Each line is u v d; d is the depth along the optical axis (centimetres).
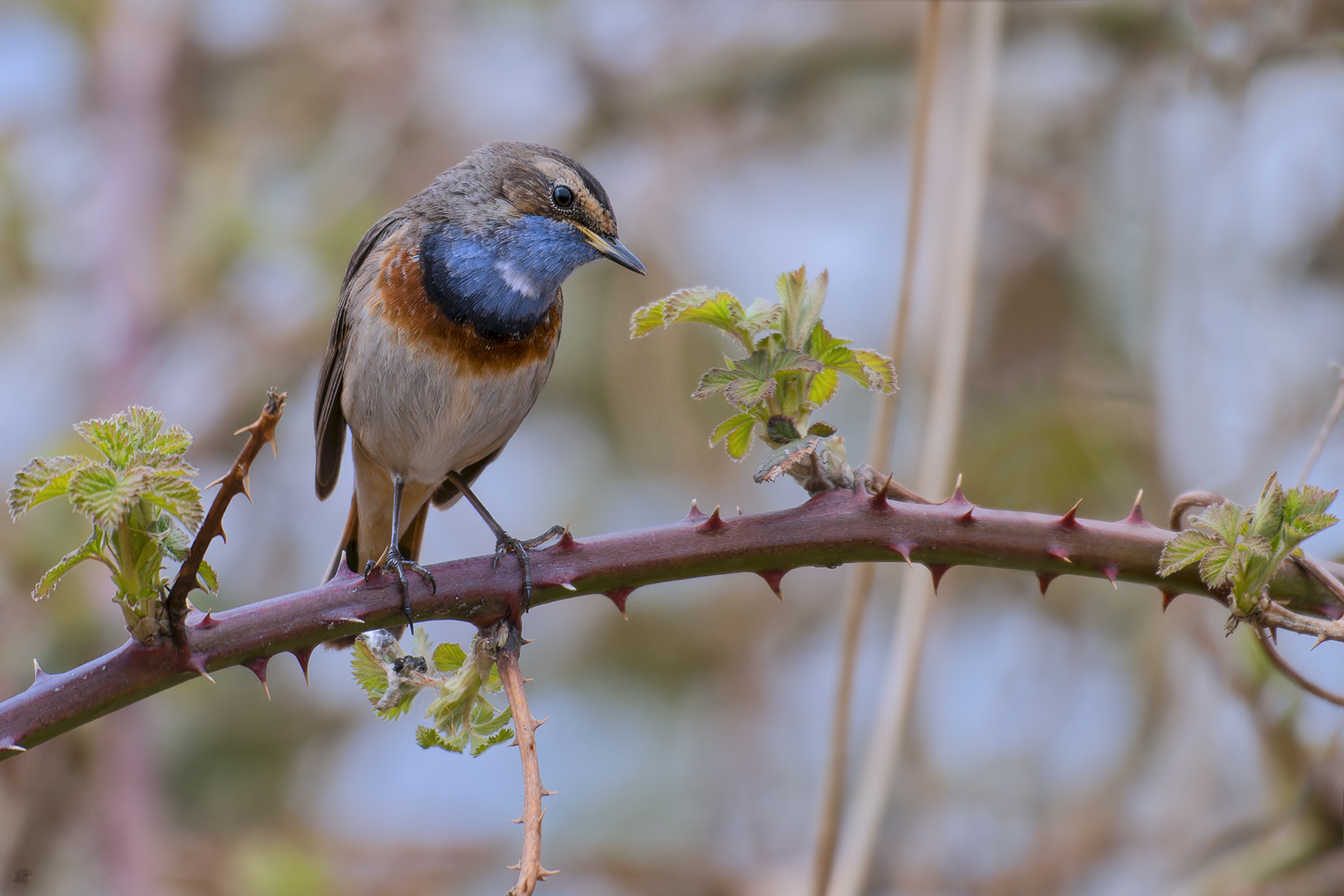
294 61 1544
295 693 1358
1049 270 1262
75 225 1401
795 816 1341
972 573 1252
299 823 1304
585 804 1416
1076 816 1108
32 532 1141
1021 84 1301
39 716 481
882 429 789
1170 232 1101
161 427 469
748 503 1384
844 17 1466
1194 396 1061
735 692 1405
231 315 1373
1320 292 1073
